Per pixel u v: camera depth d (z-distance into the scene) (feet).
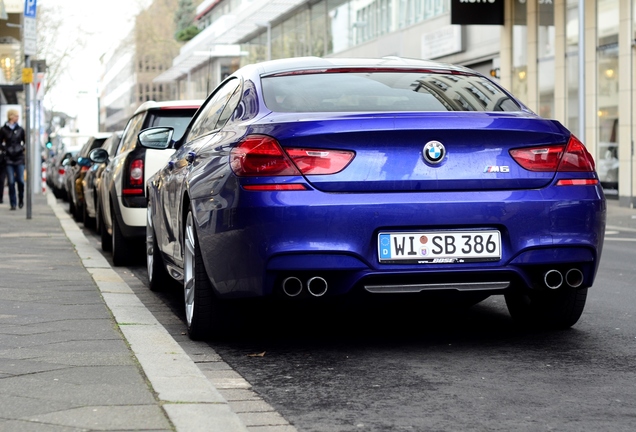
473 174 19.88
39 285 31.42
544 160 20.30
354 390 17.60
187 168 24.17
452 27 128.06
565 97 102.17
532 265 20.03
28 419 14.65
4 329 22.90
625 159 89.45
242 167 19.74
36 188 131.03
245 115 21.99
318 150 19.54
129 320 24.32
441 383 18.06
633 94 88.69
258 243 19.39
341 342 22.35
